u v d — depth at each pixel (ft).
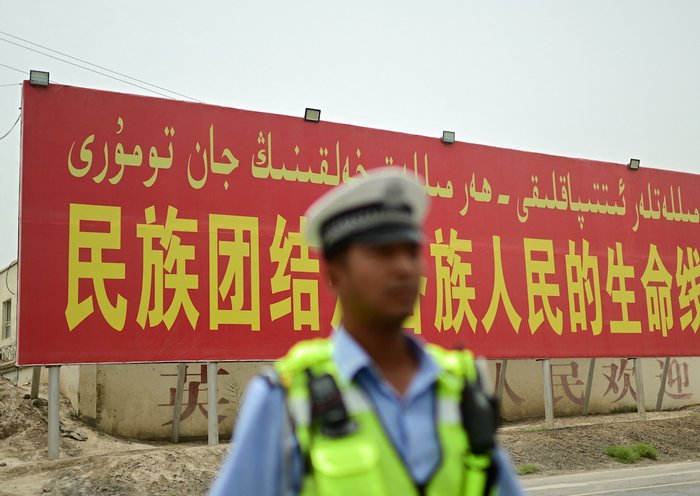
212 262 49.29
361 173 55.11
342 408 5.04
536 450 52.75
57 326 44.68
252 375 60.80
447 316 57.11
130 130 48.60
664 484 38.70
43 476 40.34
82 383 54.34
